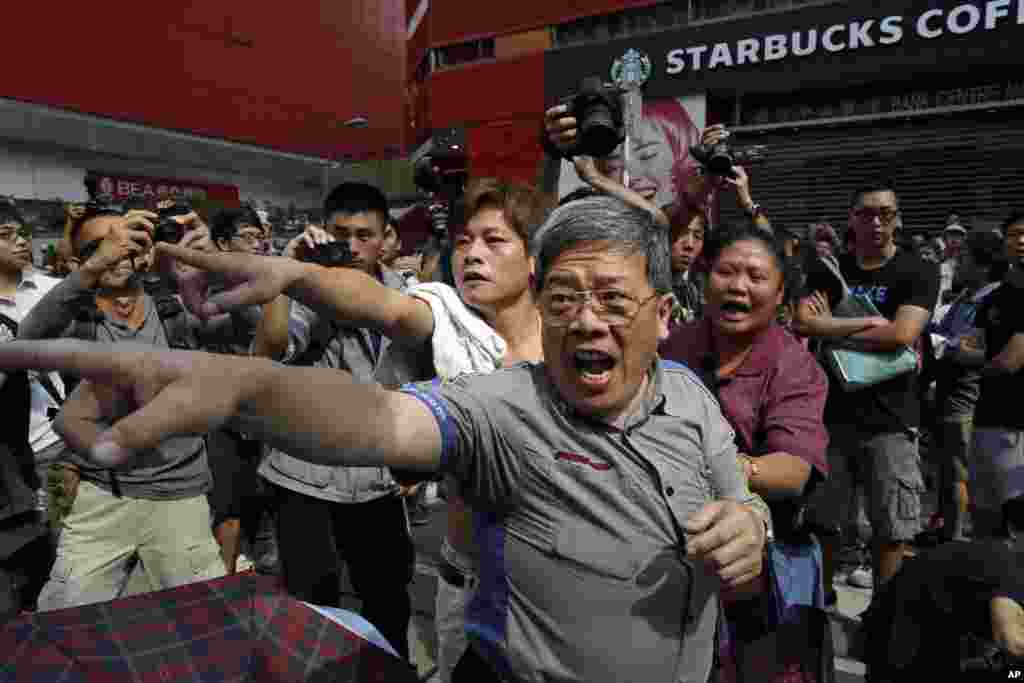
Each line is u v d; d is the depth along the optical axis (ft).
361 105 90.84
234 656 3.62
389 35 94.22
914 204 34.86
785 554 5.62
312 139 85.20
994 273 14.74
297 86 83.05
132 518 7.84
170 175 72.69
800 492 5.72
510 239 5.66
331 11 86.43
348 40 88.53
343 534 8.36
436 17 49.14
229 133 75.92
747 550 3.17
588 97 7.18
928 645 6.25
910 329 9.66
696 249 10.35
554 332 3.50
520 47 45.96
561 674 3.47
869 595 11.48
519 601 3.57
